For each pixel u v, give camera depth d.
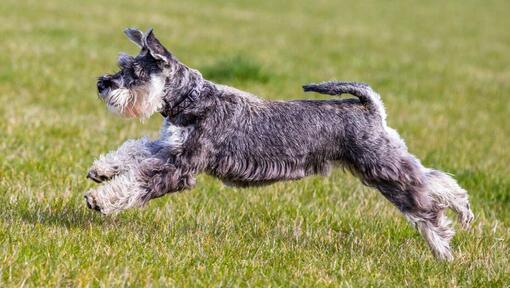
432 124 20.30
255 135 9.85
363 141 9.84
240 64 24.14
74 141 15.06
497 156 17.34
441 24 49.78
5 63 23.05
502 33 47.41
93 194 9.38
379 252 10.56
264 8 48.88
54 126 15.95
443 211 10.25
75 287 8.09
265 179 9.96
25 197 11.25
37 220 10.17
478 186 14.48
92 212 10.92
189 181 9.73
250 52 30.45
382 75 28.25
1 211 10.52
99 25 33.88
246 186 10.16
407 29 45.53
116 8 40.34
